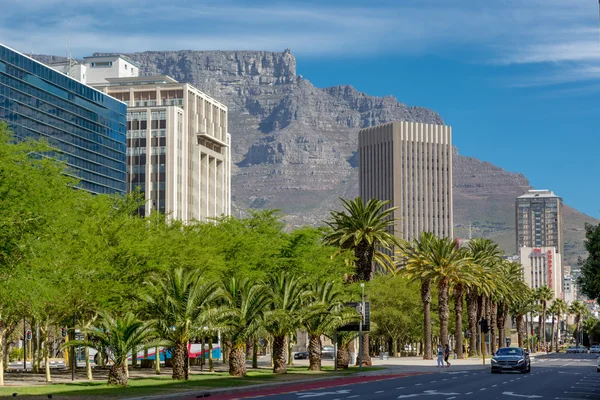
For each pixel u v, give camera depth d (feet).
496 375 250.78
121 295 212.02
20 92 560.61
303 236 319.27
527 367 265.95
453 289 466.29
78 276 190.90
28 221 148.25
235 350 232.94
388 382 208.64
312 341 277.23
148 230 252.42
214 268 250.37
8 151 155.84
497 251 522.47
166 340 200.75
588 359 501.97
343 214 329.93
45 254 157.89
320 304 263.29
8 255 147.95
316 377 228.84
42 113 586.86
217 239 282.15
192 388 175.42
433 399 142.00
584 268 236.84
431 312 506.07
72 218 187.52
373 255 334.85
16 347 461.78
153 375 236.43
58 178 185.78
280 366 253.03
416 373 272.31
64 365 339.77
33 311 178.81
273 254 301.22
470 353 497.05
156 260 222.07
